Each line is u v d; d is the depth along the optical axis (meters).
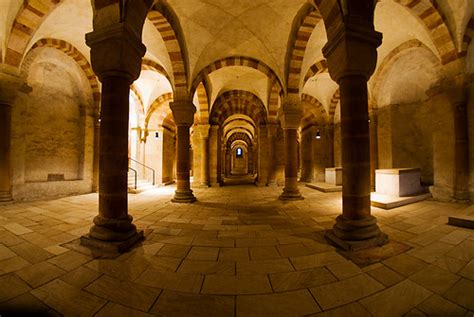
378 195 8.31
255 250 3.84
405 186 8.10
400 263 3.28
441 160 7.83
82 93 10.74
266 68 9.21
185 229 5.02
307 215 6.30
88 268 3.20
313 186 12.55
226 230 4.95
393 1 6.90
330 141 15.55
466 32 6.84
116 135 4.07
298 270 3.16
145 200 9.09
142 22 4.37
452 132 7.45
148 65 9.77
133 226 4.30
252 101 15.09
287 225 5.31
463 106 7.12
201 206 7.71
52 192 9.52
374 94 11.32
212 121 14.88
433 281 2.82
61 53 9.46
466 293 2.57
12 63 6.92
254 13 7.28
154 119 15.09
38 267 3.21
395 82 10.55
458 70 6.92
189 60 8.42
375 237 3.93
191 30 7.78
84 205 7.64
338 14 4.05
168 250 3.85
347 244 3.76
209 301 2.51
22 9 6.37
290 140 8.81
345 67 4.04
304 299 2.54
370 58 4.04
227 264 3.35
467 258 3.37
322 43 8.27
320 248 3.89
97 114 11.09
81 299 2.53
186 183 8.73
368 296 2.57
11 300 2.50
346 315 2.27
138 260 3.46
